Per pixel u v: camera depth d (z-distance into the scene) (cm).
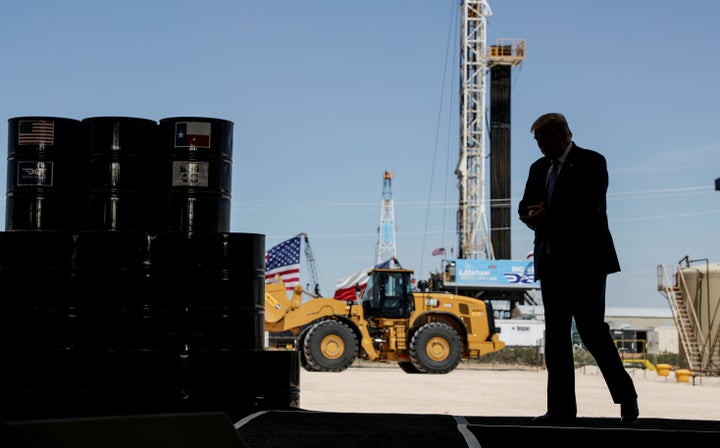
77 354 598
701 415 1442
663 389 2297
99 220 648
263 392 624
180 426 218
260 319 648
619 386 509
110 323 611
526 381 2645
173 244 627
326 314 2823
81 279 611
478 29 7844
